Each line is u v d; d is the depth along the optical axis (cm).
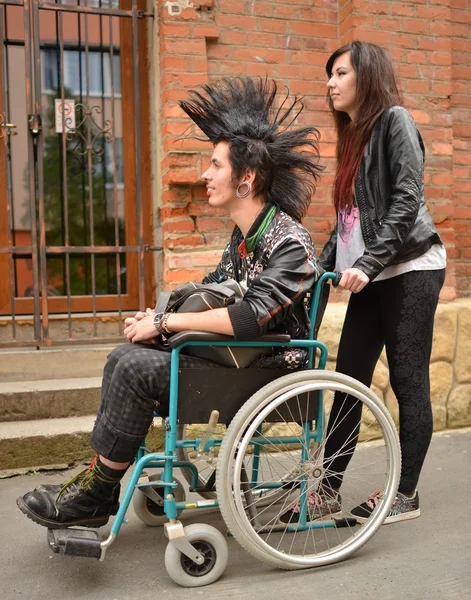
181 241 365
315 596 199
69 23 398
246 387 212
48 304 404
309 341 217
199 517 261
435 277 246
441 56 387
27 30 361
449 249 389
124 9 405
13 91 392
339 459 254
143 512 251
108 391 209
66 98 401
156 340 218
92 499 211
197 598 199
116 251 379
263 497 248
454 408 376
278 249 212
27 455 312
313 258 217
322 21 386
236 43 373
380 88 242
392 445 226
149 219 414
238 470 200
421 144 244
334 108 258
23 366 360
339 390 217
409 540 239
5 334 395
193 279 365
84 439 318
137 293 416
